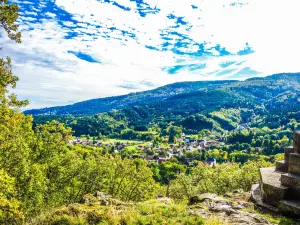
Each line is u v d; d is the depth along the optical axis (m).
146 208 9.73
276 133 158.75
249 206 10.84
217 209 10.08
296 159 10.27
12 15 13.64
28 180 21.06
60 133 28.89
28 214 19.38
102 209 9.70
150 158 132.38
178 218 8.92
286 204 9.66
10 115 16.22
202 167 42.44
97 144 168.75
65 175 29.06
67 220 8.77
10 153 20.98
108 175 35.56
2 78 14.35
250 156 117.38
